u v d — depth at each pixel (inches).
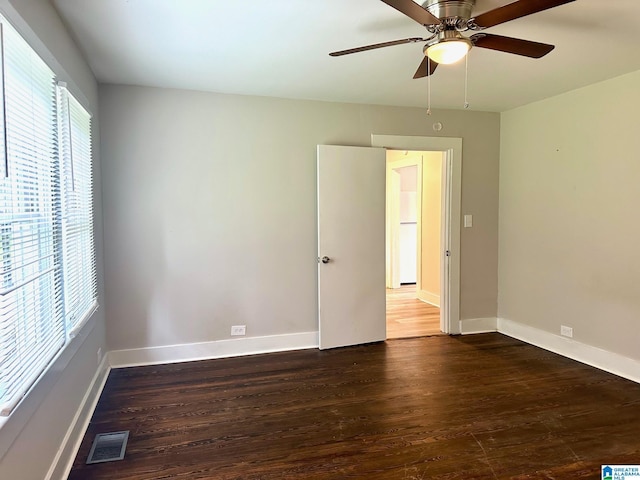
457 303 168.4
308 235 151.0
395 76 122.1
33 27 67.9
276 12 82.0
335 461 82.9
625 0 77.7
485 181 169.3
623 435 91.5
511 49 81.8
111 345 134.0
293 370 131.1
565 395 111.4
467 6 74.4
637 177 118.1
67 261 83.5
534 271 154.7
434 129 161.5
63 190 81.7
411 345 155.3
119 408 105.6
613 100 124.1
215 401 109.4
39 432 65.9
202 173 138.9
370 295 156.3
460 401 108.5
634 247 119.4
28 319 62.6
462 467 80.7
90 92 115.2
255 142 143.3
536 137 152.3
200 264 140.5
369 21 86.0
